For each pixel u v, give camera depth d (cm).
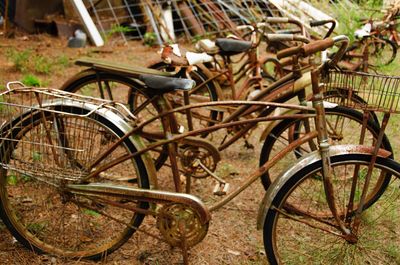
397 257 267
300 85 281
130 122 250
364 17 712
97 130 241
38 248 258
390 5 675
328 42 225
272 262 240
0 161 245
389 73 595
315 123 234
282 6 716
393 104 218
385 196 317
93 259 256
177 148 263
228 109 345
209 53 343
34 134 242
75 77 315
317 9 729
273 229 235
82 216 284
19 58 579
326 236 275
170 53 281
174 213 237
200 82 364
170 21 764
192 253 266
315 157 230
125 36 777
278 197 230
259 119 241
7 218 254
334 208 237
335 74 239
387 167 232
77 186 241
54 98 246
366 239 273
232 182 342
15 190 299
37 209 287
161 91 237
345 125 322
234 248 273
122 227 283
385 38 632
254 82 369
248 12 794
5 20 731
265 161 306
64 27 757
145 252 264
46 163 242
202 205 231
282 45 403
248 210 310
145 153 241
